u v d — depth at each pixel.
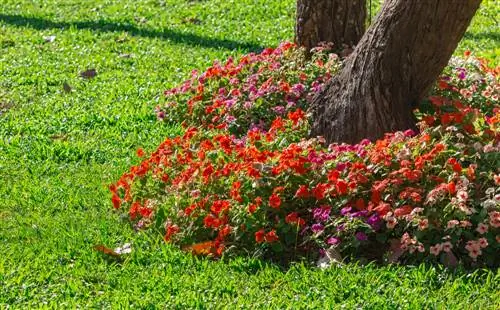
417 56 7.85
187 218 7.08
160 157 7.89
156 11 15.05
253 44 12.97
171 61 12.24
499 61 11.88
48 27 14.22
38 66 12.20
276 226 6.81
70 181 8.43
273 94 9.15
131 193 7.62
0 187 8.34
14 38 13.57
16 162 8.93
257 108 9.11
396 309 5.88
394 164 6.95
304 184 6.95
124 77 11.66
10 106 10.68
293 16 14.39
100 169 8.69
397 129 7.90
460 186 6.58
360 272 6.39
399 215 6.53
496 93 8.93
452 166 6.76
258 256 6.72
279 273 6.48
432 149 7.02
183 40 13.26
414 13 7.73
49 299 6.25
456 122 7.46
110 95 10.95
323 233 6.74
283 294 6.20
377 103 7.92
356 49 8.16
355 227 6.59
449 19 7.67
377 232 6.74
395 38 7.84
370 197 6.86
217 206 6.87
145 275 6.54
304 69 9.51
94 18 14.71
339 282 6.25
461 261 6.44
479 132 7.42
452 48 7.84
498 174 6.84
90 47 13.03
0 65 12.21
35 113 10.41
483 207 6.49
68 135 9.67
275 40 13.16
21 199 8.02
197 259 6.75
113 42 13.26
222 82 9.84
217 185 7.19
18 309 6.08
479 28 13.70
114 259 6.91
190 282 6.38
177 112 9.85
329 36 10.12
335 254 6.59
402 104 7.95
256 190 6.95
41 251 6.99
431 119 7.71
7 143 9.41
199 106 9.62
